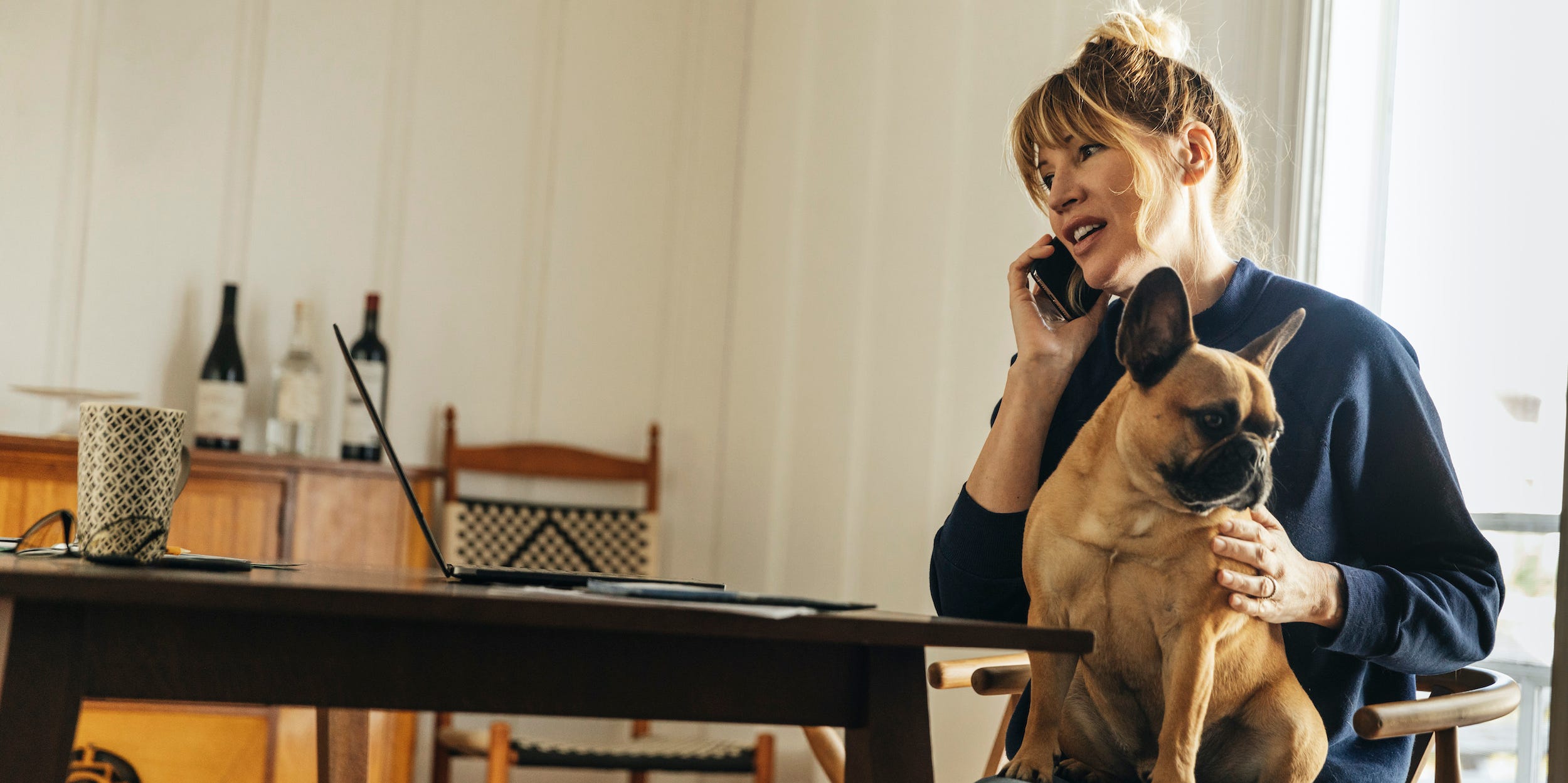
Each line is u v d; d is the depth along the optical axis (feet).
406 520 10.45
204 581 2.64
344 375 11.18
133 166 10.71
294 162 11.20
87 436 3.92
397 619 2.94
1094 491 4.59
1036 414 4.86
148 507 3.92
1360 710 3.66
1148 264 4.73
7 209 10.31
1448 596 4.08
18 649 2.67
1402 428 4.29
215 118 10.98
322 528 9.92
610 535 11.35
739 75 12.23
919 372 9.71
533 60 12.00
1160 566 4.39
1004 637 3.08
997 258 9.15
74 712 2.72
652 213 12.19
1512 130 6.49
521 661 3.02
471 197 11.75
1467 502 6.52
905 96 10.20
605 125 12.14
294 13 11.27
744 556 11.28
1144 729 4.40
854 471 10.23
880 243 10.27
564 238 11.98
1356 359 4.33
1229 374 4.40
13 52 10.39
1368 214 7.07
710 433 11.94
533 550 11.09
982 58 9.47
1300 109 7.14
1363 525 4.36
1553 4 6.32
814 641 3.27
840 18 11.08
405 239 11.51
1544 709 6.06
